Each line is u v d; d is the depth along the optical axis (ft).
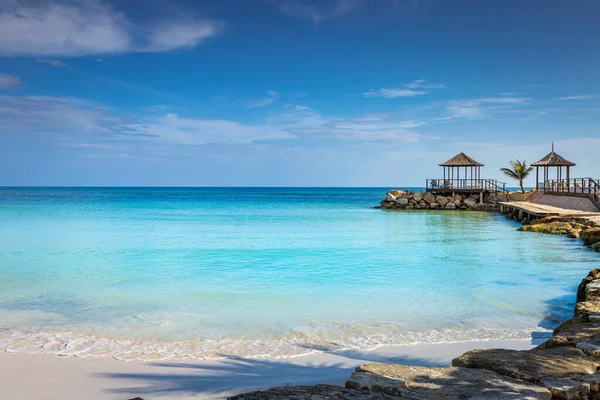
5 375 19.86
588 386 15.02
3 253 59.72
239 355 22.66
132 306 32.63
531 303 33.35
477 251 61.57
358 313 30.71
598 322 23.02
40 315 30.19
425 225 104.88
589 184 112.57
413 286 39.37
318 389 15.06
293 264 51.08
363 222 114.01
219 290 37.88
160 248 64.49
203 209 173.99
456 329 27.07
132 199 278.26
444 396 14.29
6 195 338.75
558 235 81.10
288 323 28.35
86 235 81.46
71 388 18.57
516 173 185.88
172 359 22.06
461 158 174.81
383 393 14.60
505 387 15.01
